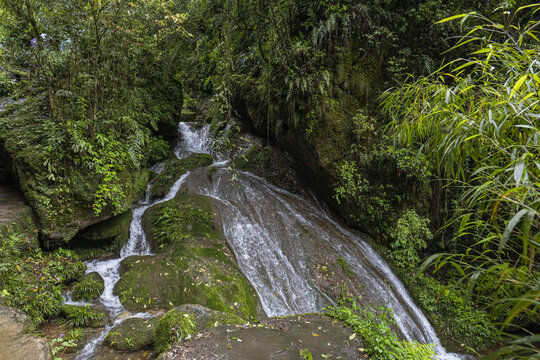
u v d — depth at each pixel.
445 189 7.17
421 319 5.70
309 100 6.60
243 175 8.72
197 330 3.20
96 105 5.31
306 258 6.01
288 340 3.03
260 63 7.55
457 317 5.79
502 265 1.48
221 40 7.27
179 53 8.07
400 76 6.97
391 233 6.98
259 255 5.86
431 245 7.39
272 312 4.81
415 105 2.97
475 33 6.52
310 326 3.41
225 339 3.00
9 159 5.15
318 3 6.69
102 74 5.75
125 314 4.13
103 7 4.88
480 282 1.64
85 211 5.41
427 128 2.72
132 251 5.86
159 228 6.01
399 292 6.09
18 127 5.22
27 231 4.68
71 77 5.30
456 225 6.78
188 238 5.62
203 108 13.99
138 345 3.36
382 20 6.79
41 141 5.09
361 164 6.95
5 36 5.33
